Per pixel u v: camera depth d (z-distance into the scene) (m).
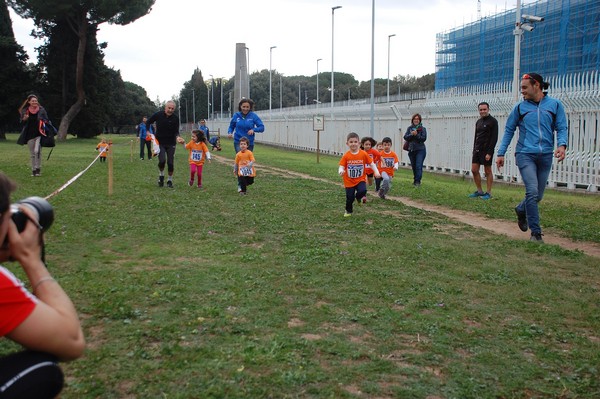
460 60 66.31
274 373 3.64
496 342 4.33
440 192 14.95
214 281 5.76
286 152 46.56
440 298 5.39
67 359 2.28
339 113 39.88
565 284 5.94
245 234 8.43
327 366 3.81
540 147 8.34
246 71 65.88
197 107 139.00
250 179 13.70
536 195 8.37
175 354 3.90
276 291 5.48
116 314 4.65
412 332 4.48
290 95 122.44
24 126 16.44
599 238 8.72
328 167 24.62
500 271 6.38
